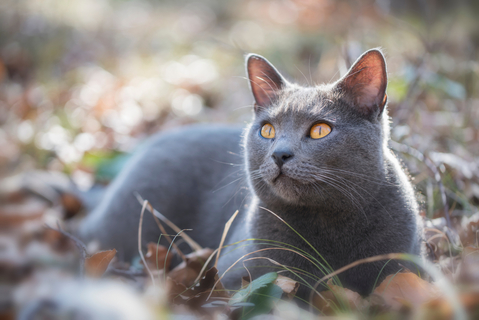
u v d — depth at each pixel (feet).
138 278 8.26
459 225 9.04
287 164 7.14
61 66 23.40
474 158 11.14
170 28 33.65
